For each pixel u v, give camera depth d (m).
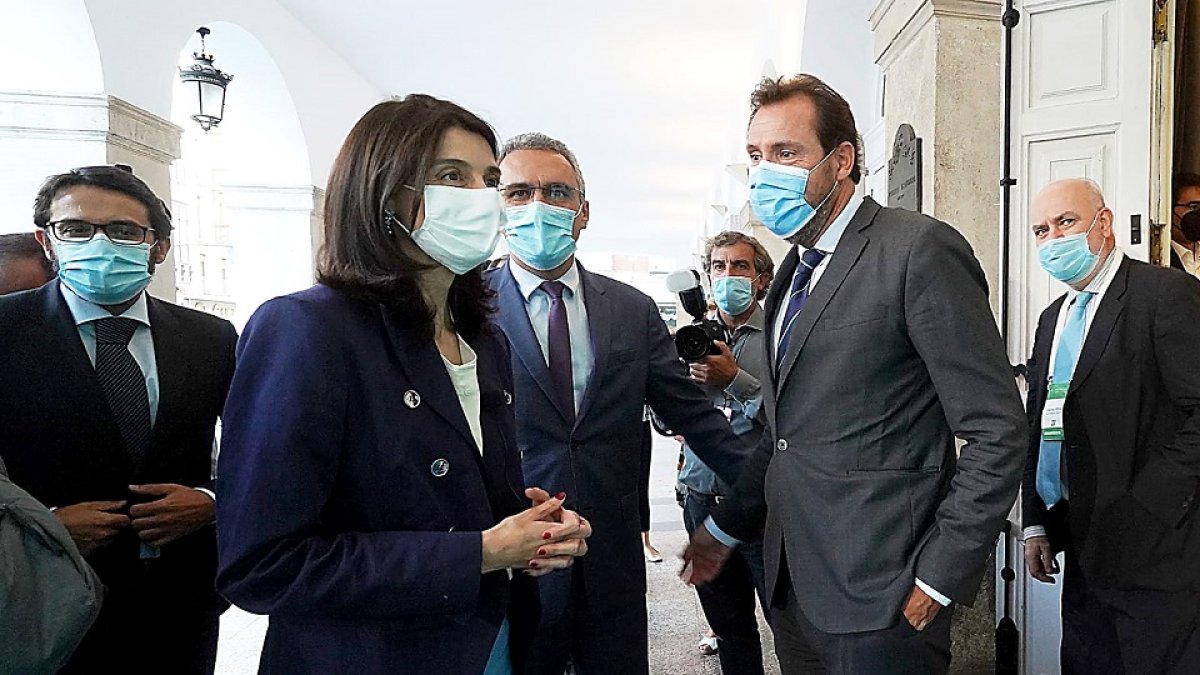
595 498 1.59
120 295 1.42
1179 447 1.65
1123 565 1.70
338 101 7.05
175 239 7.51
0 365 1.31
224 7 5.05
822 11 3.99
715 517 1.69
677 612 3.35
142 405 1.42
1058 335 1.95
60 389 1.32
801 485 1.33
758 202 1.40
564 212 1.61
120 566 1.33
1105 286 1.82
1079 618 1.80
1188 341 1.66
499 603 0.99
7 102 3.55
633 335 1.71
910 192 2.61
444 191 0.92
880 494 1.26
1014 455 1.15
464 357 1.09
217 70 4.73
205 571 1.51
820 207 1.36
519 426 1.57
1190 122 2.24
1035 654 2.30
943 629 1.28
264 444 0.82
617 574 1.61
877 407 1.27
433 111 0.94
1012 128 2.31
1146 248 2.09
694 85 7.75
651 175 12.92
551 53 6.84
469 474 0.95
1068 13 2.20
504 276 1.70
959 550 1.16
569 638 1.55
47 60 3.66
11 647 0.90
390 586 0.82
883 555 1.25
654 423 1.98
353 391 0.87
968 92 2.47
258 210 6.48
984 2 2.45
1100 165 2.17
